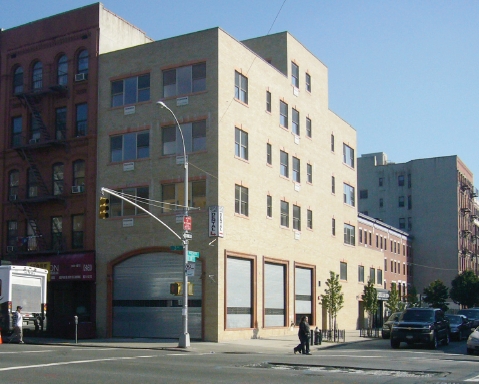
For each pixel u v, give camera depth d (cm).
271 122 4391
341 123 5806
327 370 1972
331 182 5494
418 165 10006
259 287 4053
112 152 4038
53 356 2342
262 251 4128
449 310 8038
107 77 4100
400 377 1772
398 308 5425
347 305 5700
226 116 3781
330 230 5391
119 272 3919
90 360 2200
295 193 4712
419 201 9900
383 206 10206
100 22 4200
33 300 3456
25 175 4381
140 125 3934
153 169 3850
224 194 3703
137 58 4009
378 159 10800
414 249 9762
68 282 4131
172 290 3020
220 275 3594
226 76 3819
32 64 4444
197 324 3606
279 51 4741
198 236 3650
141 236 3838
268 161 4338
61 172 4250
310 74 5141
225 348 3094
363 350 3098
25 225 4362
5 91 4522
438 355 2695
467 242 10331
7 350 2639
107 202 2767
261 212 4156
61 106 4269
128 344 3259
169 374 1777
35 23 4447
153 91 3925
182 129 3794
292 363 2191
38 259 4144
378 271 6744
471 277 8800
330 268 5328
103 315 3897
